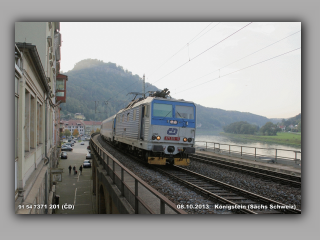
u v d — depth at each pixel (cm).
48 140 1571
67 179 3020
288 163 1354
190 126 1233
